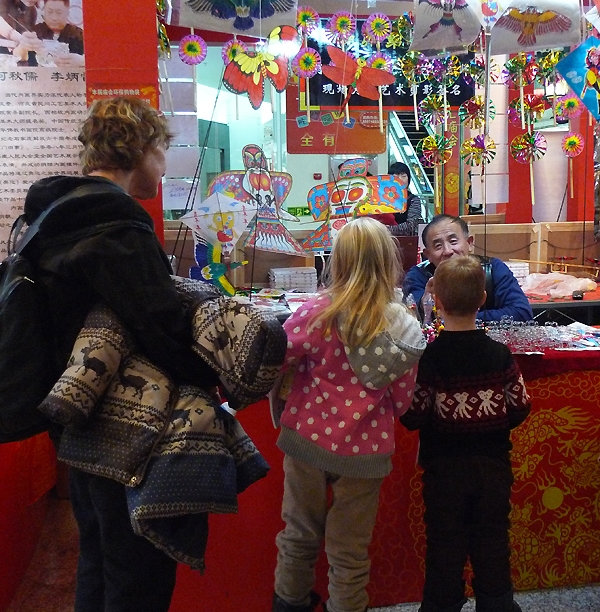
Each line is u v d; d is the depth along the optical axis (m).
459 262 1.60
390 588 1.89
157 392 1.12
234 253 2.44
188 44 2.18
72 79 1.91
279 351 1.19
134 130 1.22
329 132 2.72
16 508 2.06
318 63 2.37
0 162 1.92
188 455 1.11
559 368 1.84
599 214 3.29
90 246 1.09
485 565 1.57
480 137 2.64
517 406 1.57
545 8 2.26
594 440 1.90
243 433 1.27
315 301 1.49
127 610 1.15
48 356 1.15
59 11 1.88
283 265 2.96
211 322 1.17
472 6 2.16
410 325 1.45
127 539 1.15
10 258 1.21
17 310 1.12
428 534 1.60
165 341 1.13
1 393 1.10
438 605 1.57
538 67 2.65
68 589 2.06
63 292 1.14
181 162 2.48
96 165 1.24
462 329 1.60
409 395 1.49
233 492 1.16
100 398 1.11
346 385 1.44
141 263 1.10
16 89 1.89
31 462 2.22
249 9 2.11
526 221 3.53
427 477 1.61
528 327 2.09
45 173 1.93
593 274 3.50
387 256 1.47
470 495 1.56
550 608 1.88
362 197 2.49
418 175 4.07
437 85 2.68
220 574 1.82
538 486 1.90
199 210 2.20
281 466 1.80
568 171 3.41
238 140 2.83
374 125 2.74
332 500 1.60
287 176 2.46
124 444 1.08
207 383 1.24
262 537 1.82
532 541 1.93
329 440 1.44
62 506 2.64
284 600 1.56
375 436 1.46
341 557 1.50
